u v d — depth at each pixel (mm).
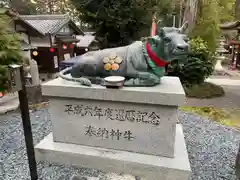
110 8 6426
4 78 4629
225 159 3160
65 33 10289
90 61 2914
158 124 2703
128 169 2795
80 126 3041
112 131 2922
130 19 6484
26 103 2443
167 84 2904
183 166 2637
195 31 9039
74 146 3104
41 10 16719
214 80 10914
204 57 7910
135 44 2918
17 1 14820
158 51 2607
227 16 13844
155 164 2678
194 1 8336
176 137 3316
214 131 4148
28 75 7371
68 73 3430
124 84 2781
